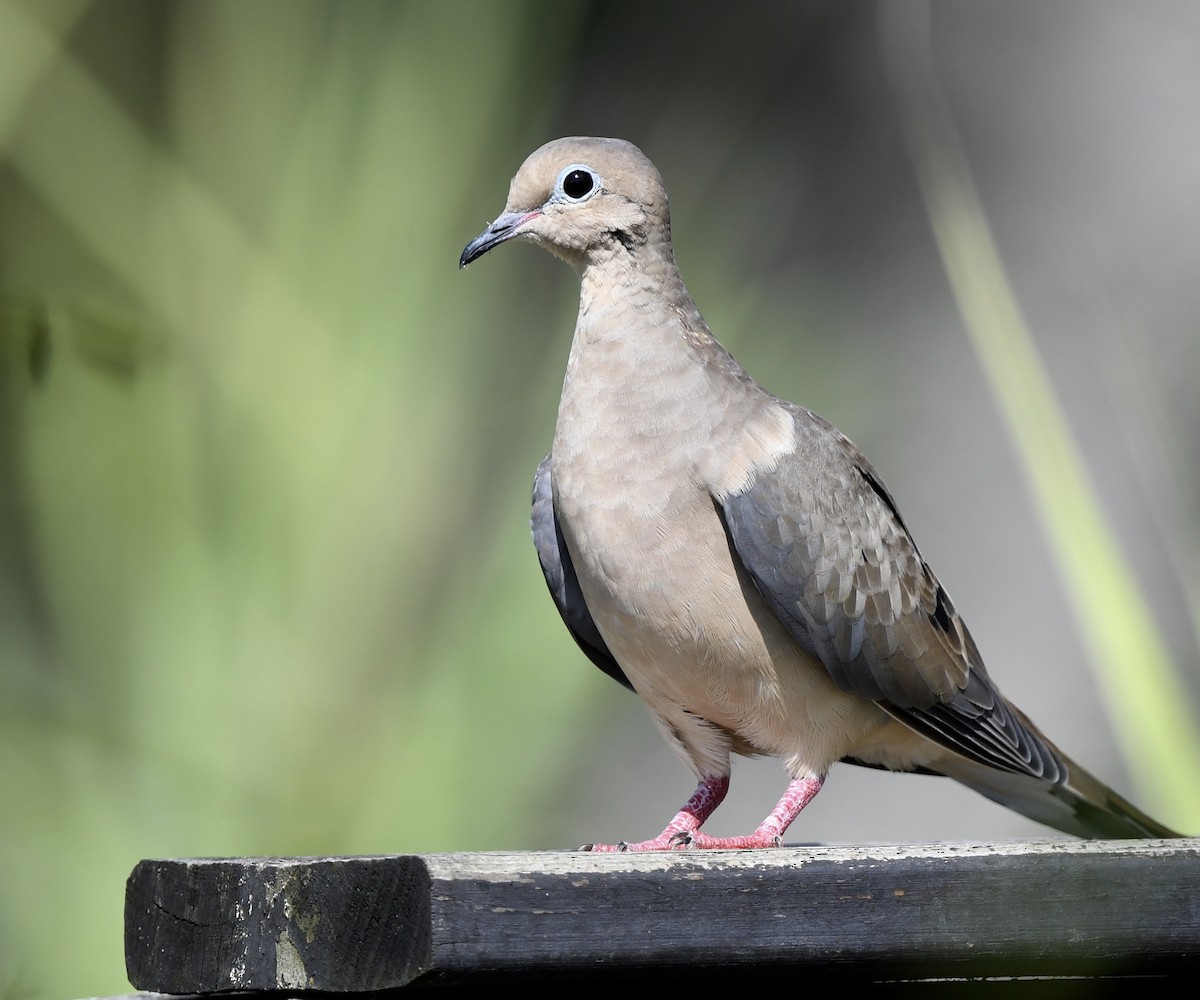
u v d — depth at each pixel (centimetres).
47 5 1062
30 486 960
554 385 989
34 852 912
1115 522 1566
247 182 1002
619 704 1065
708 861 560
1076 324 1672
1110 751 1611
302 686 909
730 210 1148
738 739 853
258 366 949
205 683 914
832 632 816
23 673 945
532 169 855
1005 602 1656
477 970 515
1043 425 796
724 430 801
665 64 1836
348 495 932
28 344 859
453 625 923
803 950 563
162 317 971
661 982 582
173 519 941
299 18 1020
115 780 912
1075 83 1766
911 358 1750
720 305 1051
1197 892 600
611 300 833
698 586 791
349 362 949
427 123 992
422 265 976
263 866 563
